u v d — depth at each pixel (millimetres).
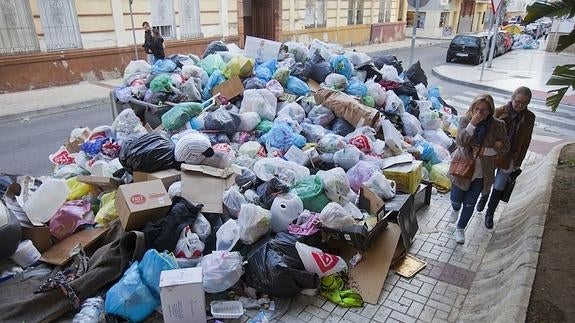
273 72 6637
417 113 6773
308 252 3549
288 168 4527
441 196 5516
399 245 4070
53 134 8406
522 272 3445
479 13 45469
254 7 20719
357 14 25859
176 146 4414
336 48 8086
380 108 6520
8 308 3219
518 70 17750
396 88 7020
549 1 3955
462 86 14555
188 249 3604
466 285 3787
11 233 3494
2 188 4508
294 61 7008
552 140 8281
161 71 6574
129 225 3652
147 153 4297
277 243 3564
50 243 3912
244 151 5000
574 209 4512
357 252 3967
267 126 5516
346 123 5742
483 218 4969
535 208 4559
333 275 3697
